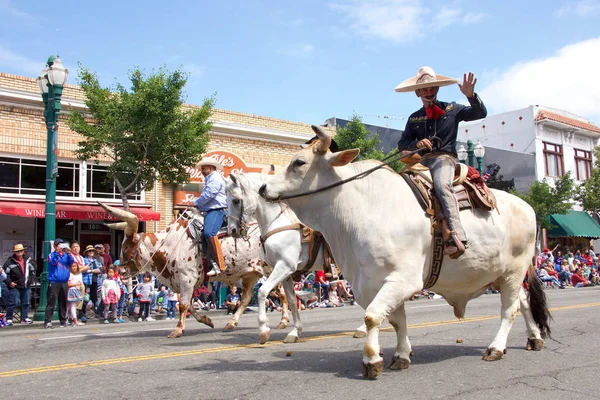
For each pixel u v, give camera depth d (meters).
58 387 5.23
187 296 9.65
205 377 5.55
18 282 14.19
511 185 36.66
